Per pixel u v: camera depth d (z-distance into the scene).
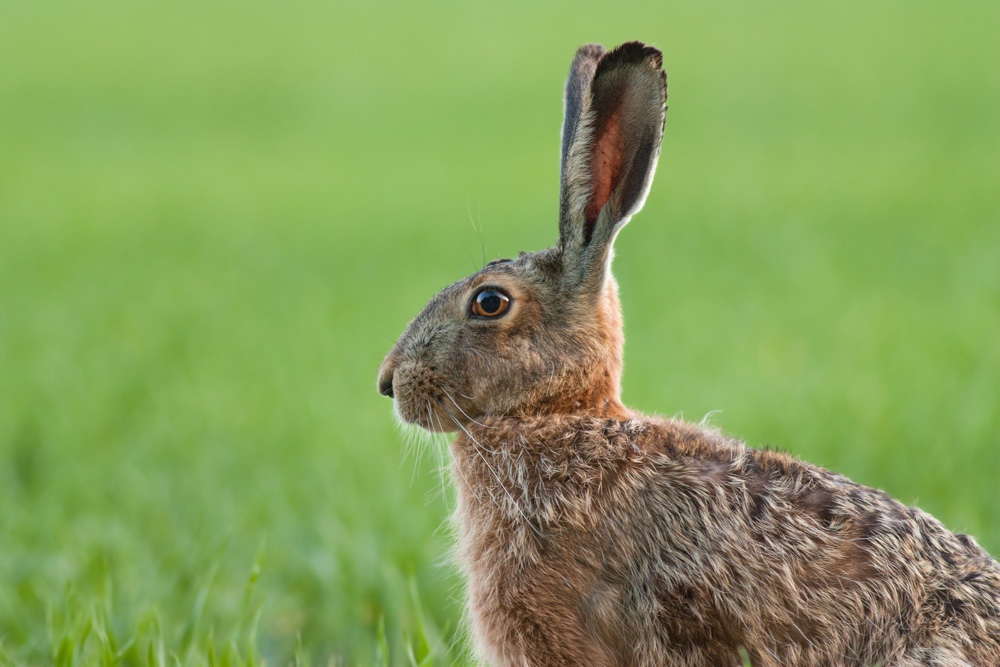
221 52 114.62
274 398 30.39
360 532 21.39
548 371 14.62
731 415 26.73
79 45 119.25
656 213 54.66
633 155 14.56
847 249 46.19
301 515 23.08
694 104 84.56
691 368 31.22
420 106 88.62
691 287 41.03
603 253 14.62
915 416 26.16
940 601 12.70
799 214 53.34
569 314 14.70
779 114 80.31
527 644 13.70
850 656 12.79
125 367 33.72
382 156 71.25
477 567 14.36
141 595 18.97
